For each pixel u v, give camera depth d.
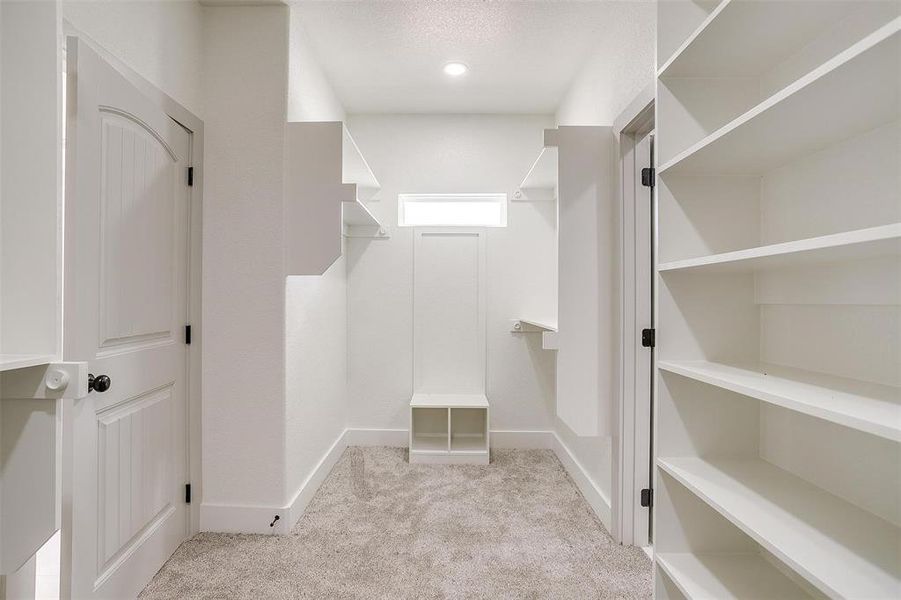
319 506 2.34
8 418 0.95
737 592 1.09
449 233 3.36
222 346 2.08
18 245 0.94
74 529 1.30
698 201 1.28
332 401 2.95
